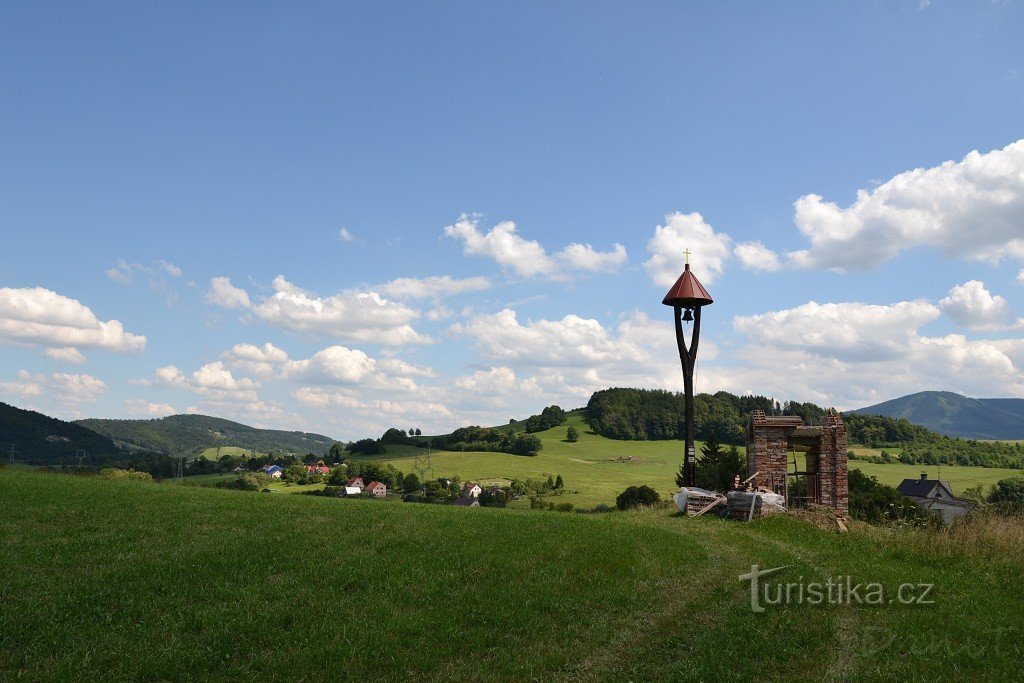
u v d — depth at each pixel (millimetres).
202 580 14250
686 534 23922
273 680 9789
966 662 9922
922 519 22312
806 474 33656
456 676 10117
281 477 145250
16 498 22891
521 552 17750
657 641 11531
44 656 10078
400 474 146000
